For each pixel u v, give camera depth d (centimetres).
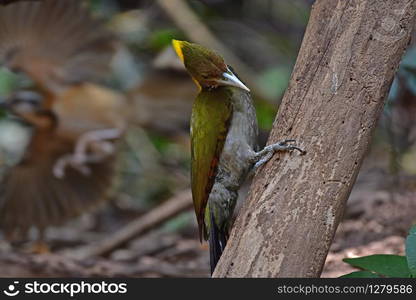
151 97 1388
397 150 1209
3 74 1514
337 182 582
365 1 601
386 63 593
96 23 1309
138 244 1273
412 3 600
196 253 1206
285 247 574
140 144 1616
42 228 1355
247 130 698
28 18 1259
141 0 1856
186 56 712
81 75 1328
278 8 1886
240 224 598
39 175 1358
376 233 1042
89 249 1278
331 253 980
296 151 594
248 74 1614
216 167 693
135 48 1672
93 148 1356
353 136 586
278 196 589
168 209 1304
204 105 699
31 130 1359
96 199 1380
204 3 1888
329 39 606
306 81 607
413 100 1202
